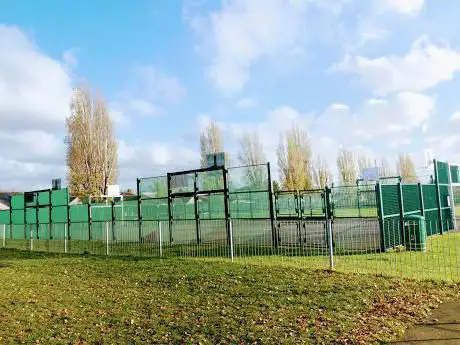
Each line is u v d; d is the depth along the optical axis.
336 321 6.93
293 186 56.06
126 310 8.77
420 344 5.83
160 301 9.26
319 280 9.53
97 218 26.03
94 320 8.26
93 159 44.72
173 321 7.76
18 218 30.95
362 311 7.36
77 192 43.91
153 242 19.92
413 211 17.66
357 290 8.56
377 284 8.91
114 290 10.73
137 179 23.39
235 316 7.67
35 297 10.44
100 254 17.44
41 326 8.07
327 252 14.19
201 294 9.49
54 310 9.15
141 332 7.33
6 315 8.90
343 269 10.77
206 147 55.66
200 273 11.41
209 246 16.80
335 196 20.70
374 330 6.44
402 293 8.25
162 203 22.14
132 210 24.67
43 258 17.84
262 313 7.70
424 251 14.11
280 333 6.62
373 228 14.61
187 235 18.70
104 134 45.66
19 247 23.62
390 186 15.84
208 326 7.29
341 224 15.26
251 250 15.15
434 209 20.05
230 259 13.41
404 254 13.52
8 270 14.97
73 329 7.79
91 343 7.04
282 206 24.70
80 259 16.34
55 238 26.42
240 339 6.57
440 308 7.34
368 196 19.95
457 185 23.34
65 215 27.27
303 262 12.32
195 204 20.11
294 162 56.81
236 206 18.98
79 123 44.66
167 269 12.46
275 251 14.84
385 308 7.44
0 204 52.53
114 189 36.69
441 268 10.85
